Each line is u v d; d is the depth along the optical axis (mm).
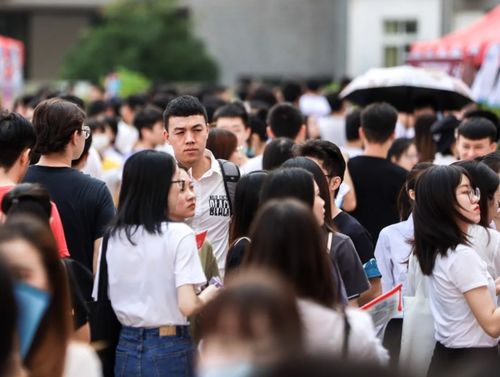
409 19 58000
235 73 69312
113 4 65750
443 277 10922
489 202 12688
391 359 11195
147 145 22281
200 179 13734
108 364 10898
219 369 5730
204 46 67250
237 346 5887
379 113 16703
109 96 44938
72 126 12680
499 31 26406
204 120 13711
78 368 8172
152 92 35719
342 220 13055
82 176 12789
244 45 69188
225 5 69188
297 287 8180
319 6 68812
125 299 10758
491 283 11078
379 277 12938
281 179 10070
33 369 7758
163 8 65750
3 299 6844
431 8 57344
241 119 19141
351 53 59500
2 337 6848
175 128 13617
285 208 8297
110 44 64000
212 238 13812
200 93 36688
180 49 64938
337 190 14102
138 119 22297
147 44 63938
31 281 7797
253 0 69062
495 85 24047
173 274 10648
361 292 11312
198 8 69188
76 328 10102
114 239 10805
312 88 36969
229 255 11156
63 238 11023
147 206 10742
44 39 76688
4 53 30047
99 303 10898
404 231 13531
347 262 11250
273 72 69250
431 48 27609
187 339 10734
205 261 12094
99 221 12672
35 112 12797
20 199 9773
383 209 16641
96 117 25578
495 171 14344
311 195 10078
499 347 11523
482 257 11875
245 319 6086
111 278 10805
